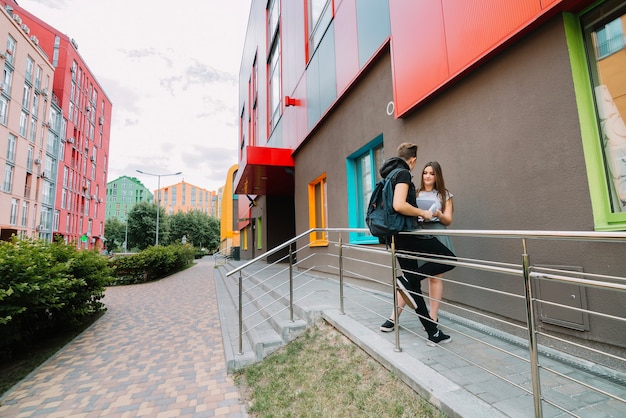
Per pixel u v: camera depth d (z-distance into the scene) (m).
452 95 3.63
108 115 58.38
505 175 2.96
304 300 4.74
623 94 2.26
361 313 3.93
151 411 3.08
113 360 4.57
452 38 3.47
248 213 20.31
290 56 10.02
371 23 5.32
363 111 5.71
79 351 5.00
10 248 4.73
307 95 8.44
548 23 2.59
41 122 34.44
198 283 13.28
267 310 5.27
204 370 4.03
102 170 55.78
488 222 3.14
